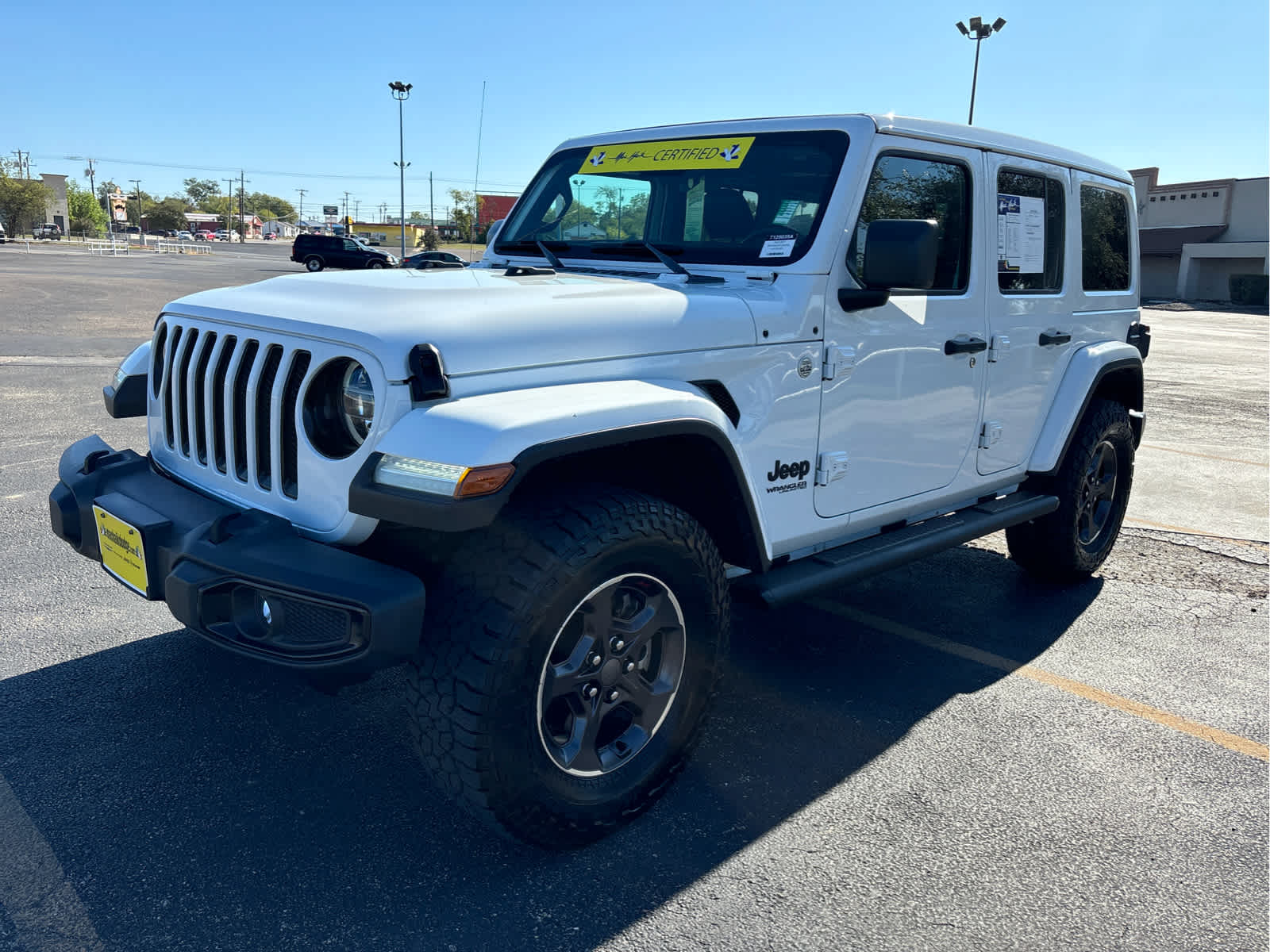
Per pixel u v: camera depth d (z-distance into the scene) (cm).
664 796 291
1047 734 339
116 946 221
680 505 298
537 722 240
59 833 262
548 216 398
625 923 235
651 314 273
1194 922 242
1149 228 4678
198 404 287
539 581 231
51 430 754
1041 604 473
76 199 13450
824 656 402
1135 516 652
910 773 310
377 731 321
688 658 279
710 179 350
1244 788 307
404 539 259
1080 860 266
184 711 330
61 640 381
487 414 224
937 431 375
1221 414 1109
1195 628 446
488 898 242
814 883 253
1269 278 3875
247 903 237
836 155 328
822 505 331
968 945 231
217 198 19762
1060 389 452
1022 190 412
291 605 231
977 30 2912
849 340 326
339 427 246
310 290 279
